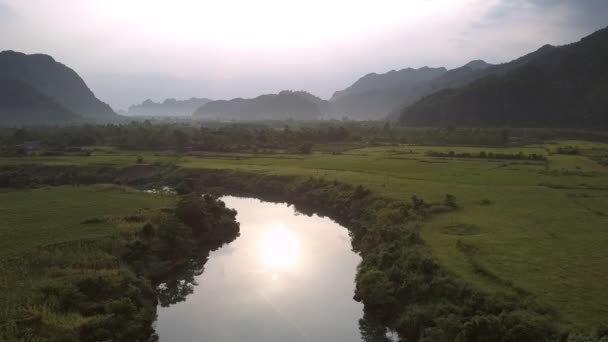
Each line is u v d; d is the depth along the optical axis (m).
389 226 55.22
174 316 42.19
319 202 85.00
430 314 34.75
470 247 44.72
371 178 88.94
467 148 147.50
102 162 122.25
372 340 37.28
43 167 115.69
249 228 72.62
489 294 33.91
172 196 79.06
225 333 38.69
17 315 32.72
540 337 27.75
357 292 44.47
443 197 68.25
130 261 48.59
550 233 49.34
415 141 178.00
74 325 32.72
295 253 59.22
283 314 41.91
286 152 148.62
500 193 71.00
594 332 27.05
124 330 35.22
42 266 42.44
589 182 79.25
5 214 62.44
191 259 57.16
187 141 162.00
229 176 107.94
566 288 34.25
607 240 46.50
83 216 61.47
